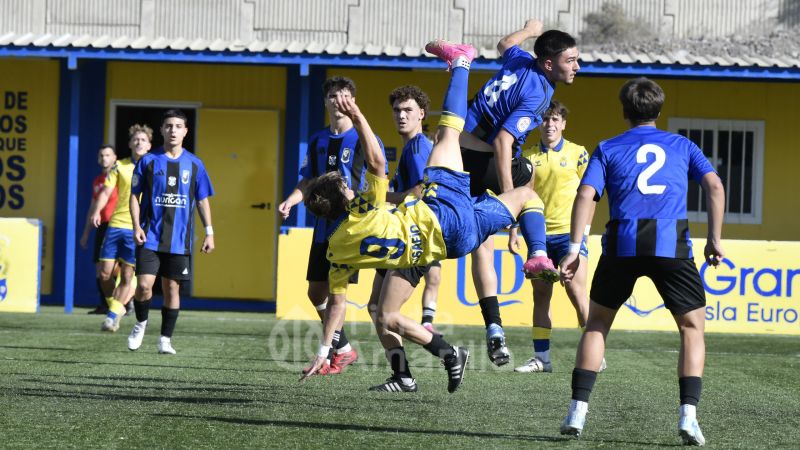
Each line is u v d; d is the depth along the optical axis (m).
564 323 41.62
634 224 17.31
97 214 40.31
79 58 46.50
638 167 17.50
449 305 41.16
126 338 34.56
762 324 40.62
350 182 26.70
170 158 30.92
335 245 18.72
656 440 17.75
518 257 41.34
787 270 40.62
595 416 20.36
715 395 24.11
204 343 33.69
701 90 51.53
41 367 26.20
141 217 30.89
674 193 17.41
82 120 51.06
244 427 18.14
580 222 17.61
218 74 51.22
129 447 16.28
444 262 41.12
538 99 21.44
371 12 53.09
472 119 21.75
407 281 20.36
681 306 17.33
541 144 30.86
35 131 51.06
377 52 45.66
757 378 27.61
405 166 24.75
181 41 47.44
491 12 53.12
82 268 50.91
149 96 51.25
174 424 18.30
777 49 52.69
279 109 51.09
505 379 26.14
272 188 50.94
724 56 48.38
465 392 23.44
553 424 19.19
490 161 21.75
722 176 51.69
